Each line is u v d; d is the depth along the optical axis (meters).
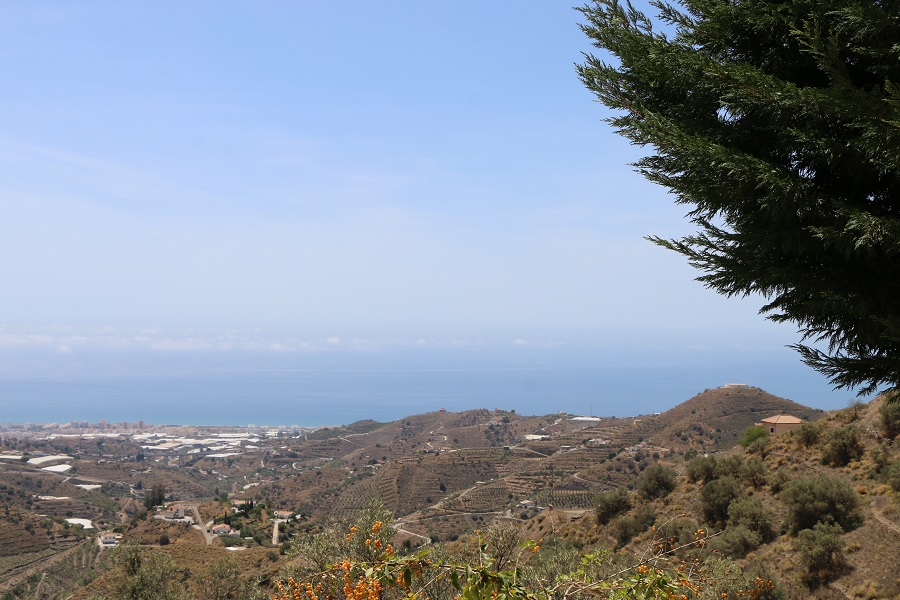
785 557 24.00
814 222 5.03
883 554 21.80
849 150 4.84
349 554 6.12
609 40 5.93
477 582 3.35
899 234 4.39
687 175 5.55
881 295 5.02
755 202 5.34
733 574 9.52
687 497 32.72
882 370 5.26
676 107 5.93
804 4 5.00
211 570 14.30
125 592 14.20
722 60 5.80
